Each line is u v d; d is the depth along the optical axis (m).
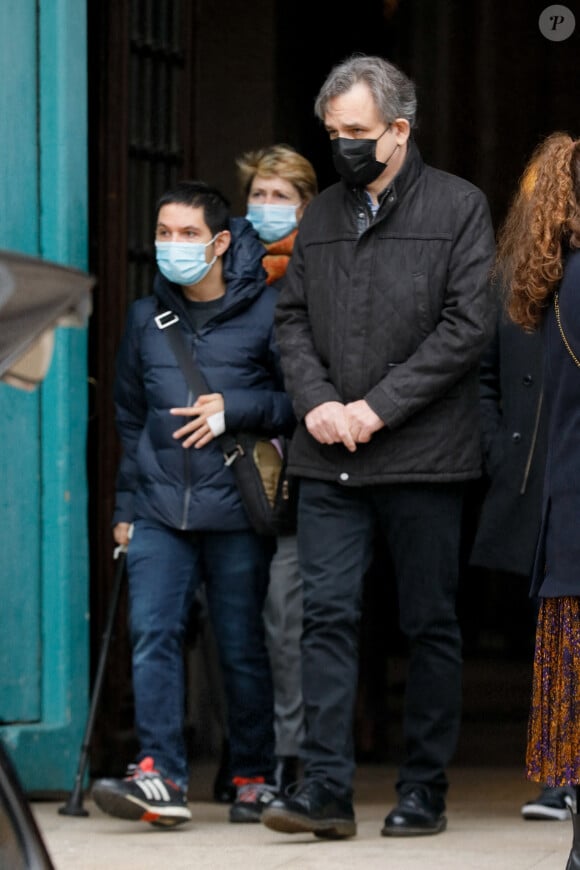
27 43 10.80
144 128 12.88
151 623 10.17
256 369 10.43
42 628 10.91
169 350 10.36
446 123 20.48
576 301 7.17
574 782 7.18
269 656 10.72
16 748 10.62
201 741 13.43
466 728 15.33
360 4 16.27
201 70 15.73
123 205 12.48
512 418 10.65
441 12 20.28
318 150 16.12
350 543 9.69
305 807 9.37
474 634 20.62
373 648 13.23
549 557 7.31
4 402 10.70
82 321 4.73
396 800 11.41
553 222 7.25
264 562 10.45
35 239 10.87
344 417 9.44
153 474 10.29
